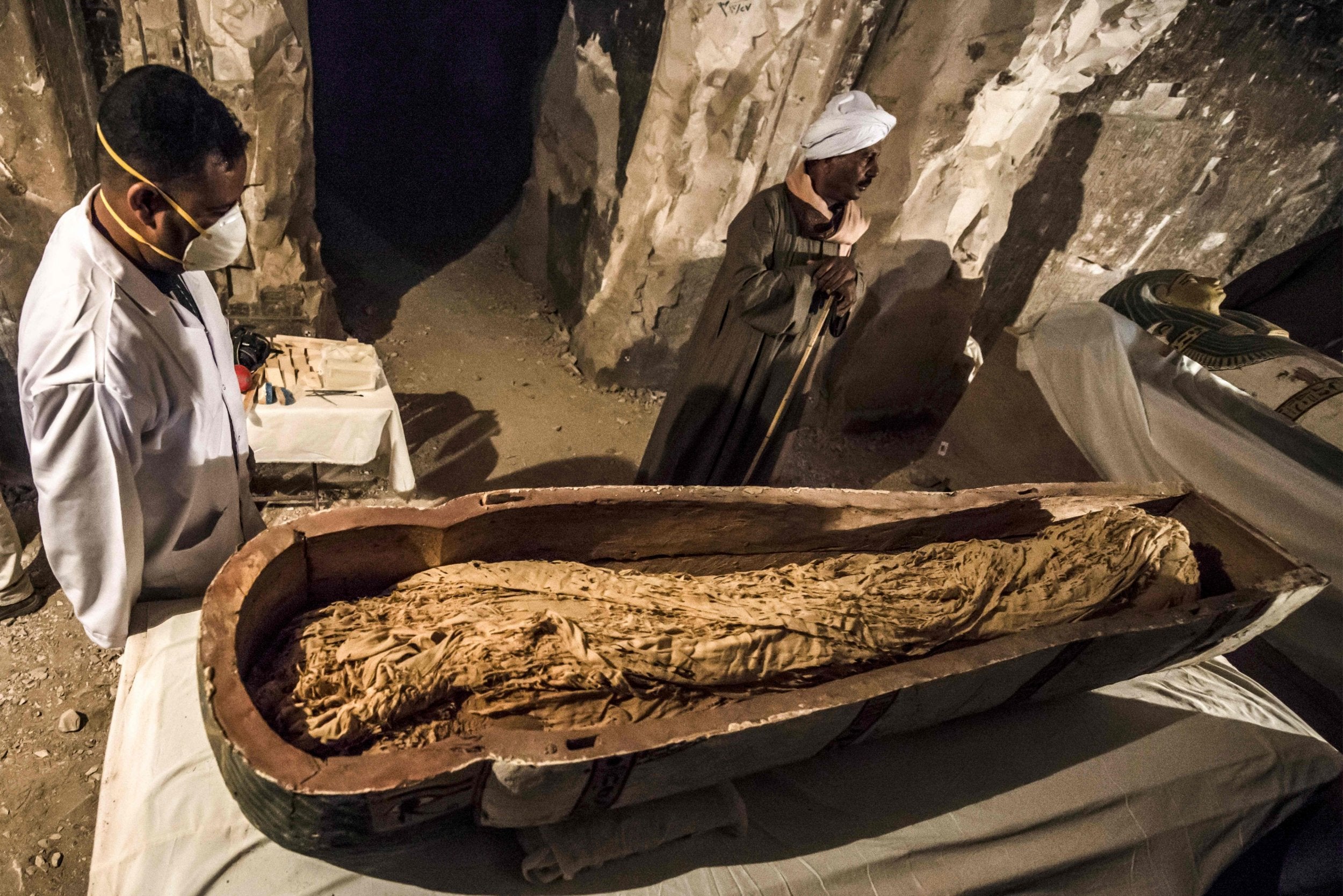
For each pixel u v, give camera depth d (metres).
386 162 5.23
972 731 1.87
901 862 1.57
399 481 2.83
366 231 4.83
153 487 1.54
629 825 1.44
